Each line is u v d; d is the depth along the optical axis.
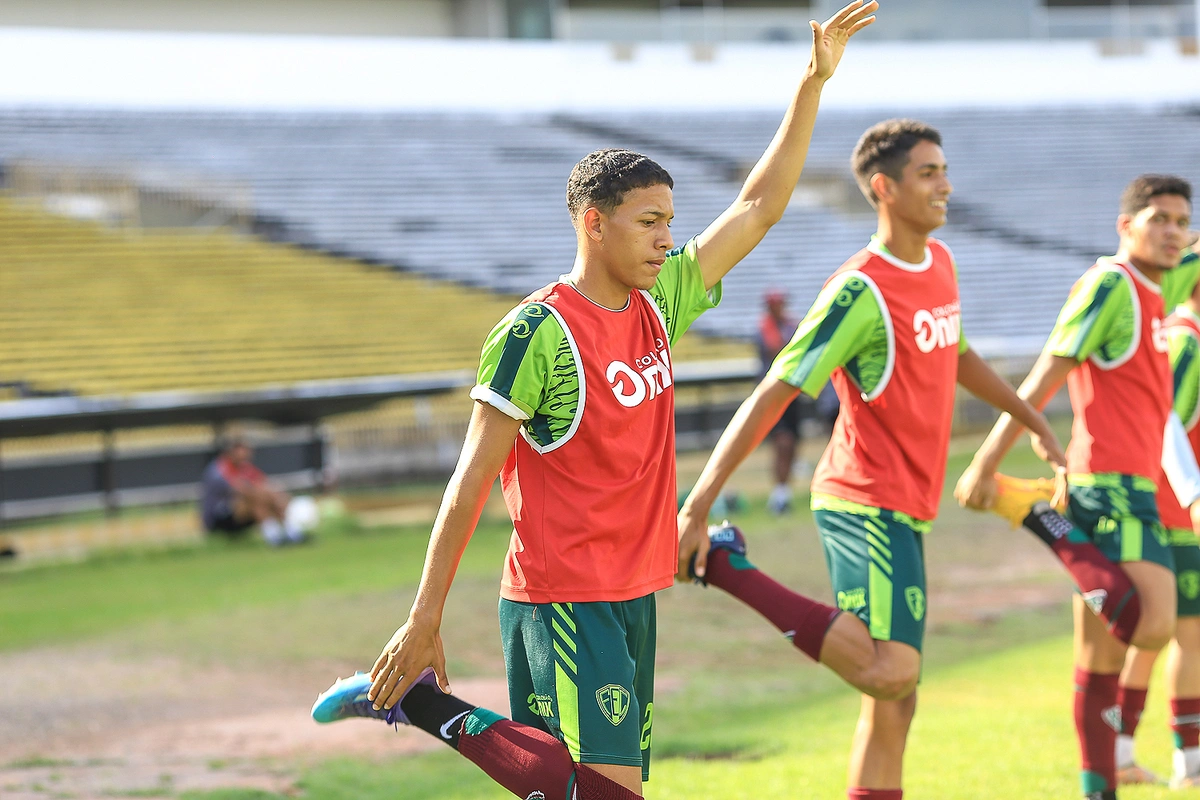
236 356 63.88
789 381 13.90
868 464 14.05
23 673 26.45
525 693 11.12
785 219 99.44
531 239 89.56
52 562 43.06
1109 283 15.94
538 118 112.94
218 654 27.92
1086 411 16.38
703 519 13.91
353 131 103.44
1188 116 121.88
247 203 85.12
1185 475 16.77
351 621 31.06
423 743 20.81
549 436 10.59
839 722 21.31
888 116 117.25
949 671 24.88
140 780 18.61
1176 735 17.50
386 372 64.88
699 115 116.00
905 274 14.14
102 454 47.88
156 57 100.62
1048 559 38.03
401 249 85.06
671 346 11.66
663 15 117.00
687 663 26.34
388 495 58.91
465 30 117.19
